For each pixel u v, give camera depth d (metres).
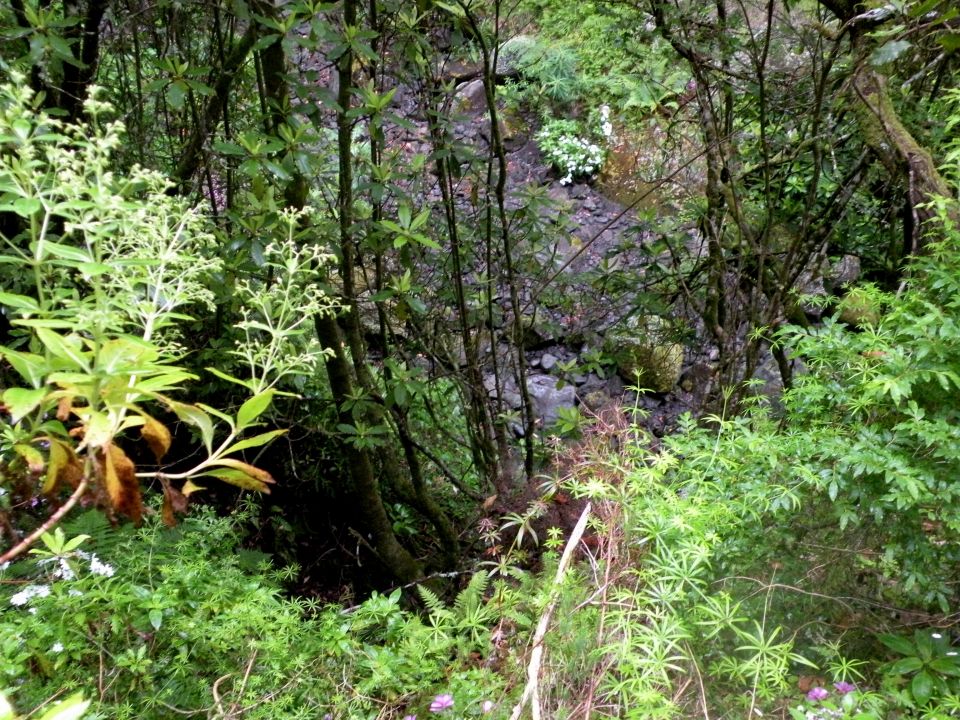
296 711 1.78
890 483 1.71
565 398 4.88
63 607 1.72
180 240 1.40
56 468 0.98
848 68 2.92
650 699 1.49
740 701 1.70
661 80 4.21
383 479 3.76
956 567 1.87
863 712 1.62
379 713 1.83
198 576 2.03
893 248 3.56
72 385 0.95
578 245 6.54
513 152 7.50
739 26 3.47
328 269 2.96
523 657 1.76
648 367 4.95
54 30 2.36
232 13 2.67
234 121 3.37
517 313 3.54
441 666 2.01
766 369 4.23
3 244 2.47
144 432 1.03
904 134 2.54
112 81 3.52
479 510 3.36
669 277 4.23
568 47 7.00
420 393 3.10
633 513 1.83
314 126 2.65
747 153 4.00
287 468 3.53
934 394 1.85
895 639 1.76
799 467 1.71
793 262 3.67
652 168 6.99
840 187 3.53
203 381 3.06
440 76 3.35
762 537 1.84
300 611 2.14
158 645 1.84
